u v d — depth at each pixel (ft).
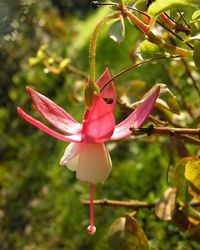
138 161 1.83
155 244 1.38
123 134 0.62
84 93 0.63
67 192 2.01
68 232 1.94
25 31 2.63
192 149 1.23
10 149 2.71
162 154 1.04
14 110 2.86
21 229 2.20
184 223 0.86
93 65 0.63
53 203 2.14
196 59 0.67
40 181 2.36
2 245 2.17
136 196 1.74
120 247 0.85
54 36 3.02
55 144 2.53
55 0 3.56
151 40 0.68
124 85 1.04
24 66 2.77
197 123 0.84
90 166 0.63
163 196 0.92
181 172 0.81
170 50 0.70
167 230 1.39
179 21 0.89
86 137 0.61
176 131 0.72
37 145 2.56
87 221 1.84
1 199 2.40
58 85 2.62
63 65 1.17
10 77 2.89
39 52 1.19
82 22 3.51
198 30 0.68
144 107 0.62
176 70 1.15
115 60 2.33
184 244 1.34
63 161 0.63
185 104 1.10
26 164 2.53
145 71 1.97
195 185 0.80
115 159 1.92
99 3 0.70
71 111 2.41
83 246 1.84
